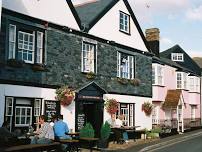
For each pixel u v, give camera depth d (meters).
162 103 28.89
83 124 18.25
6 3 14.66
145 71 24.44
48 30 16.58
